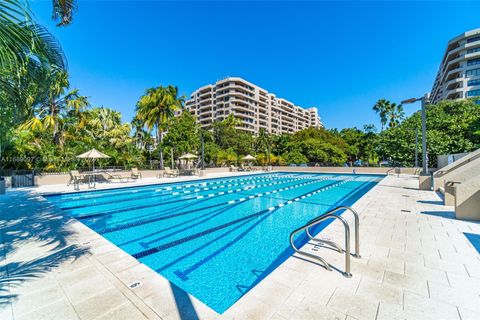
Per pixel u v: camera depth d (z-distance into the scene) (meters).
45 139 16.23
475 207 4.77
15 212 6.02
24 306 2.06
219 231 5.51
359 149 31.09
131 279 2.55
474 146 15.30
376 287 2.32
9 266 2.89
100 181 14.79
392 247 3.39
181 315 1.92
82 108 18.95
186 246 4.59
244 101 57.75
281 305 2.03
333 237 3.87
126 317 1.90
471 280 2.44
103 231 5.53
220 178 17.56
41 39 3.02
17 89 3.23
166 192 11.45
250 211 7.52
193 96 68.00
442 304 2.04
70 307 2.05
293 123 82.31
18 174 12.61
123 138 23.00
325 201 9.15
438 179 8.86
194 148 23.38
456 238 3.74
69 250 3.43
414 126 18.30
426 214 5.40
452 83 38.94
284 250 4.36
